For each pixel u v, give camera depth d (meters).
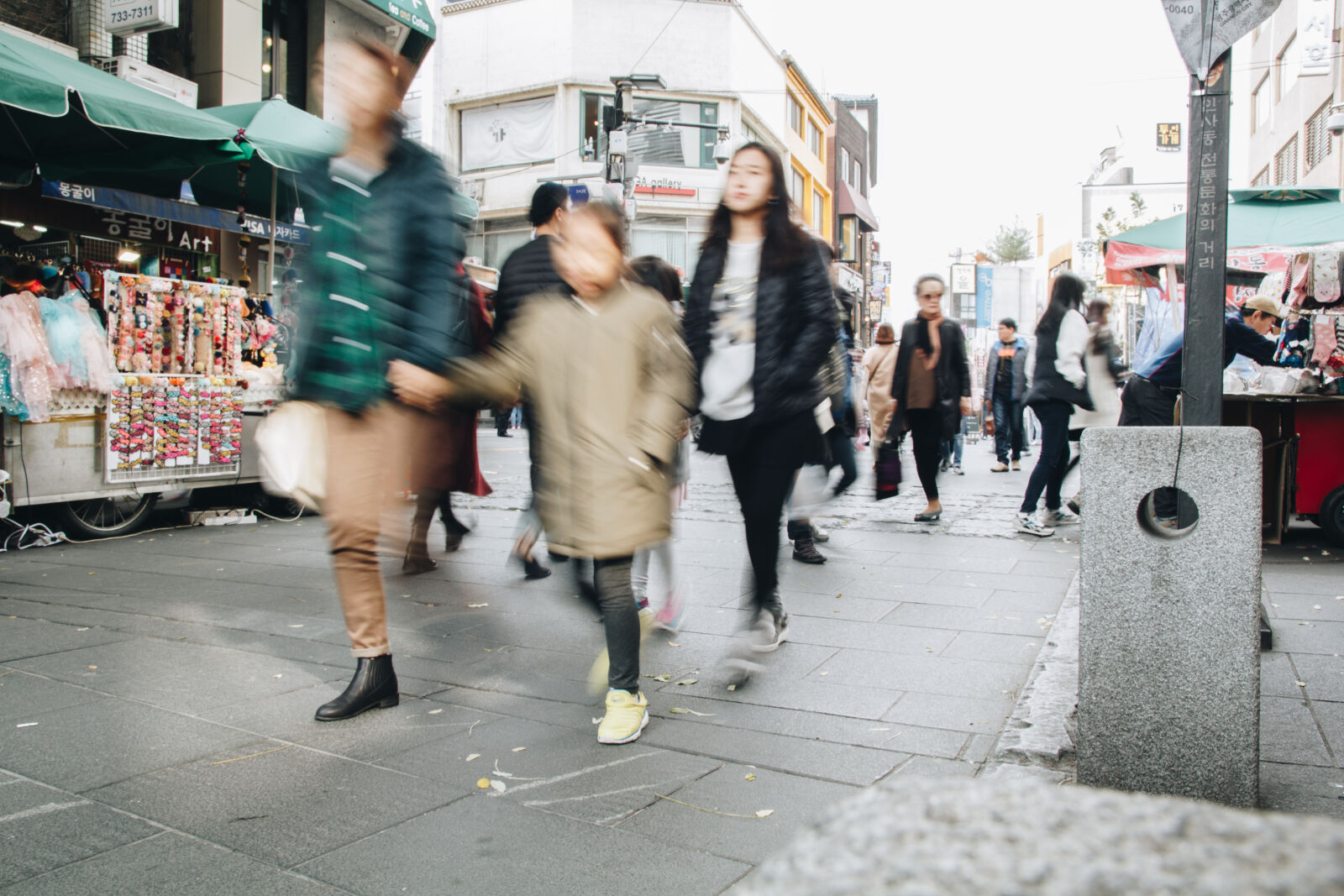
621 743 2.79
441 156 3.06
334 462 2.97
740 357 3.47
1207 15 2.83
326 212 2.94
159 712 3.06
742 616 4.36
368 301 2.88
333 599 4.72
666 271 5.05
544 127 26.61
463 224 3.05
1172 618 2.25
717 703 3.17
